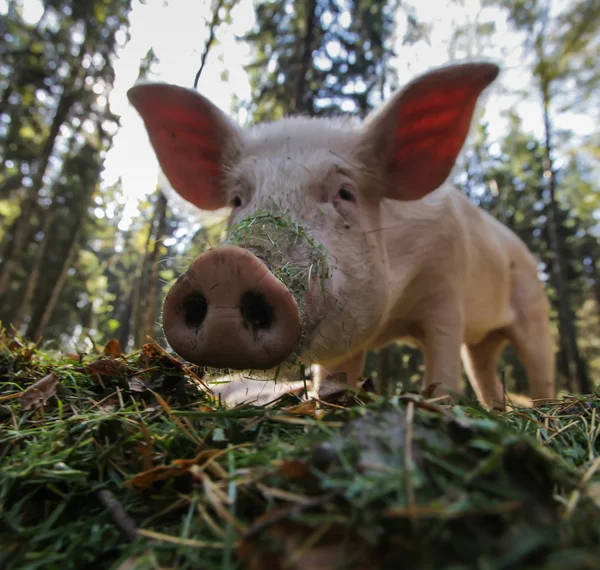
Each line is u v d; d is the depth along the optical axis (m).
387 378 1.70
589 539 0.14
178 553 0.17
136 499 0.22
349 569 0.13
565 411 0.34
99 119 2.88
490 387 0.99
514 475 0.16
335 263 0.41
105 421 0.27
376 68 2.04
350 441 0.18
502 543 0.13
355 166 0.49
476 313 0.79
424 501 0.15
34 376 0.39
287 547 0.14
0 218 3.31
